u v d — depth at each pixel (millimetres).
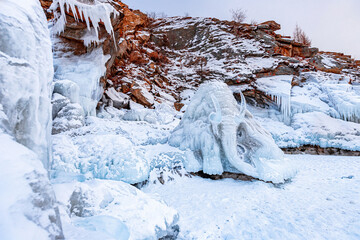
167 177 5895
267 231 3619
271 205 4641
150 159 6012
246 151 6430
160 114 12266
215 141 6316
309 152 12461
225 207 4613
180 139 7012
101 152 5207
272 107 16766
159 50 26219
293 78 19031
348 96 14859
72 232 1553
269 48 24422
